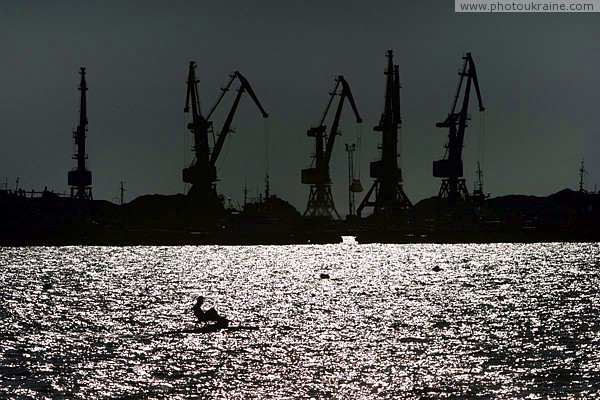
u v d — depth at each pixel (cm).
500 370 19800
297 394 17888
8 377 19250
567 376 19125
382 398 17575
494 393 17800
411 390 18100
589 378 18938
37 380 19012
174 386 18525
